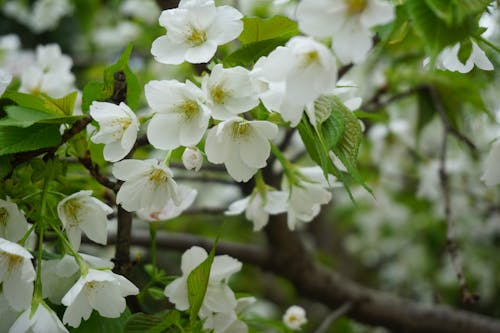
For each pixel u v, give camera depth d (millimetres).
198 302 542
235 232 1340
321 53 489
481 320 868
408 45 827
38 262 530
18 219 540
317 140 511
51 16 1259
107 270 536
